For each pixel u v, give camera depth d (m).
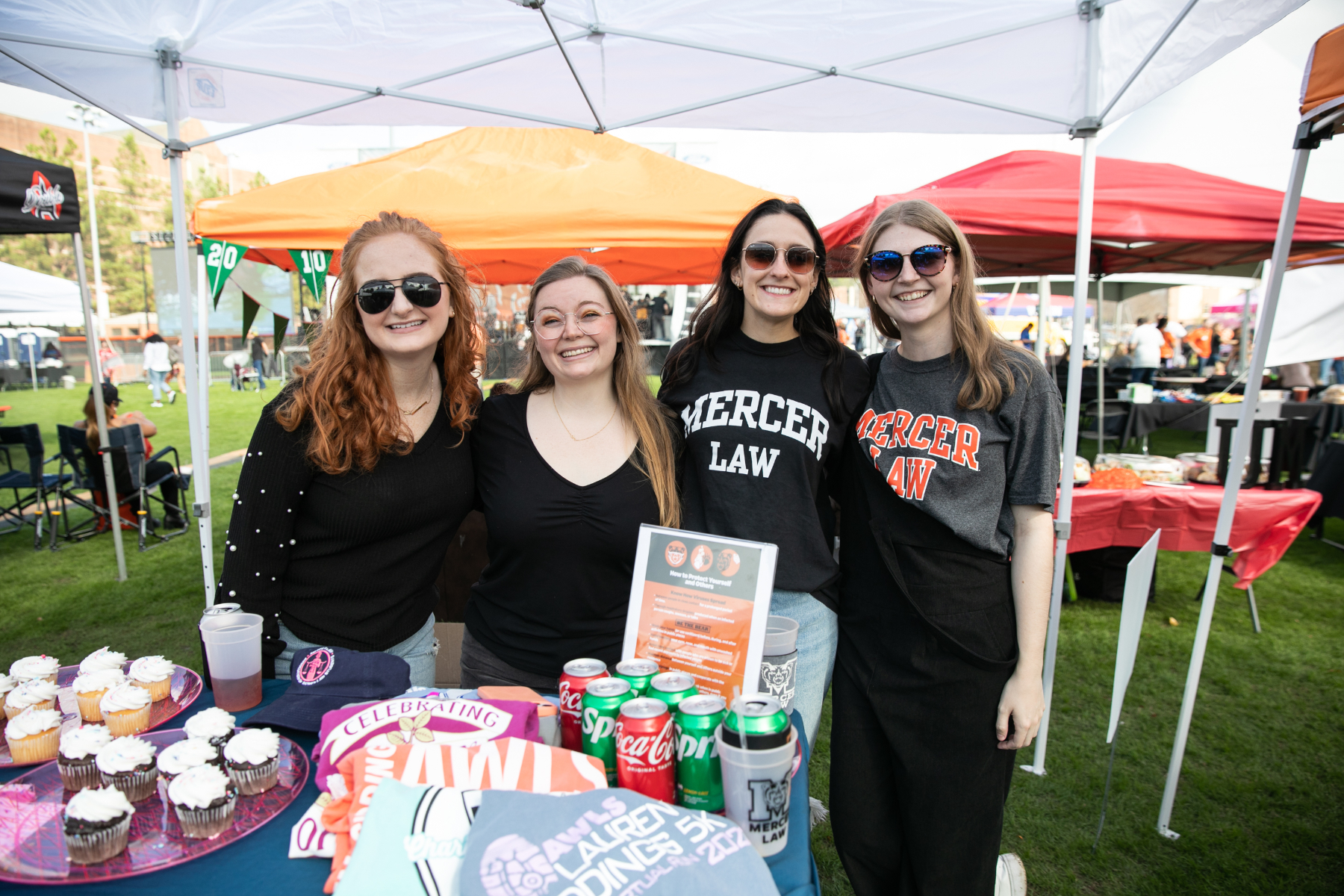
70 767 1.04
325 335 1.50
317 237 3.69
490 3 2.18
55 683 1.36
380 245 1.44
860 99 2.74
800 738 1.22
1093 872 2.30
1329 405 6.53
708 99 2.76
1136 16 2.20
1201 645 2.38
